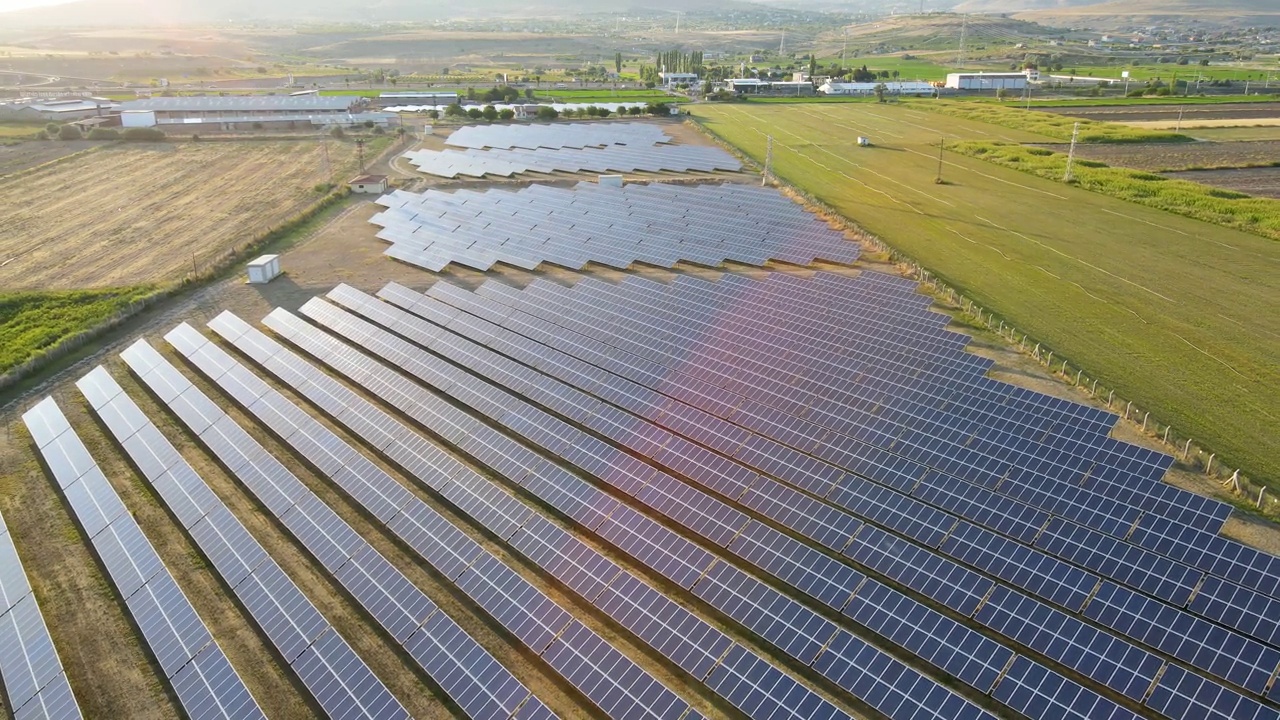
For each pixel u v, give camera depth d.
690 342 57.94
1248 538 37.50
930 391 49.25
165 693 31.16
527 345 59.41
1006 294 68.88
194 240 87.75
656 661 32.19
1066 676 30.45
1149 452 40.22
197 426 48.66
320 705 29.83
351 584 35.62
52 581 36.81
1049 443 43.00
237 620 34.53
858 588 33.69
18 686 30.53
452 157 130.00
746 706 28.75
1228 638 29.39
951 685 30.50
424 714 30.02
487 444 46.31
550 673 31.62
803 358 54.72
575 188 107.12
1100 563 34.53
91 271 77.94
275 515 40.66
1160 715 27.55
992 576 34.81
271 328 63.19
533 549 37.66
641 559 36.75
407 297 68.56
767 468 43.44
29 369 56.50
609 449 45.16
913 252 80.56
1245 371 54.38
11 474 44.84
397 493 41.75
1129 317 63.72
